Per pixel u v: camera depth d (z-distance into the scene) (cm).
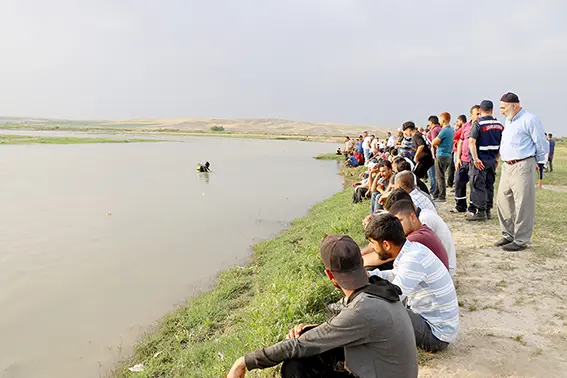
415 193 630
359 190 1375
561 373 401
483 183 948
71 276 934
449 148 1180
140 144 6306
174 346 658
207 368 536
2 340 677
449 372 407
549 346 448
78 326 721
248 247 1153
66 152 4394
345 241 291
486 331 483
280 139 9688
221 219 1484
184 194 2000
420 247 405
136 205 1712
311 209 1648
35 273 948
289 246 1071
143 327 720
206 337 677
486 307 544
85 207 1655
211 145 6619
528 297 566
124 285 888
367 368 275
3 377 584
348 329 272
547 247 759
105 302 809
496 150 926
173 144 6625
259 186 2303
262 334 517
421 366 418
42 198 1831
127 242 1185
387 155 1631
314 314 554
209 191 2103
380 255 399
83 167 3045
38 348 657
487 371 407
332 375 304
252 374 447
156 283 899
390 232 379
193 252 1105
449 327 412
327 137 11188
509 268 669
